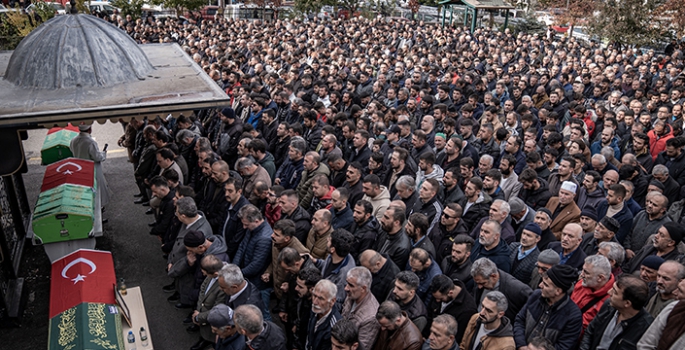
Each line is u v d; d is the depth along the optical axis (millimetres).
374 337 4699
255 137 9758
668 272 4656
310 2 30703
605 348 4465
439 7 33375
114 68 7164
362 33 22656
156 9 29453
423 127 9773
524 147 8828
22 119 5688
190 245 5922
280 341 4617
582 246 6266
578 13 24422
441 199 7383
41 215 6988
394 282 5238
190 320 6930
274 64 15945
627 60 17703
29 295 7445
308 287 5004
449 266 5602
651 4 21672
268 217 7168
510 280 5172
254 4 32156
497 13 30094
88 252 6043
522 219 6543
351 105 12133
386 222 5797
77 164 8445
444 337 4113
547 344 3975
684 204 7375
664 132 9922
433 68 14852
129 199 10484
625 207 6914
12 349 6453
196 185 9023
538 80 14281
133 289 6055
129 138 10453
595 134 11039
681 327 4008
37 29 7316
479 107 11883
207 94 6727
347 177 7461
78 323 4918
